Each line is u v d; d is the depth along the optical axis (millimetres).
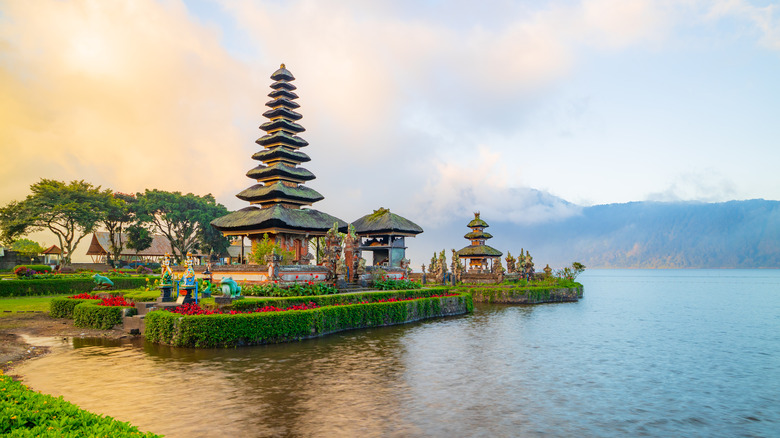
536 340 30344
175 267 43594
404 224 67312
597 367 22328
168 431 12195
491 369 21125
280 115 59688
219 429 12430
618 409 15703
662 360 24562
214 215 92812
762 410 15938
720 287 135000
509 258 84438
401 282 48062
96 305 30453
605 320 43844
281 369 19734
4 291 45000
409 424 13367
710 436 13430
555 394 17250
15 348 23109
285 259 45406
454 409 14938
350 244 47625
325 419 13508
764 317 48625
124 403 14578
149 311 26750
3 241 75062
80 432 8000
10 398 9844
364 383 17719
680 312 53844
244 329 25172
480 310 53031
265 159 57781
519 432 13094
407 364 21531
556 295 69750
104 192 84500
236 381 17547
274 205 52406
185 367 19734
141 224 90438
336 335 30422
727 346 29500
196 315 24953
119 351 23047
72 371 18828
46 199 74688
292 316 27672
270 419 13344
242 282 38094
